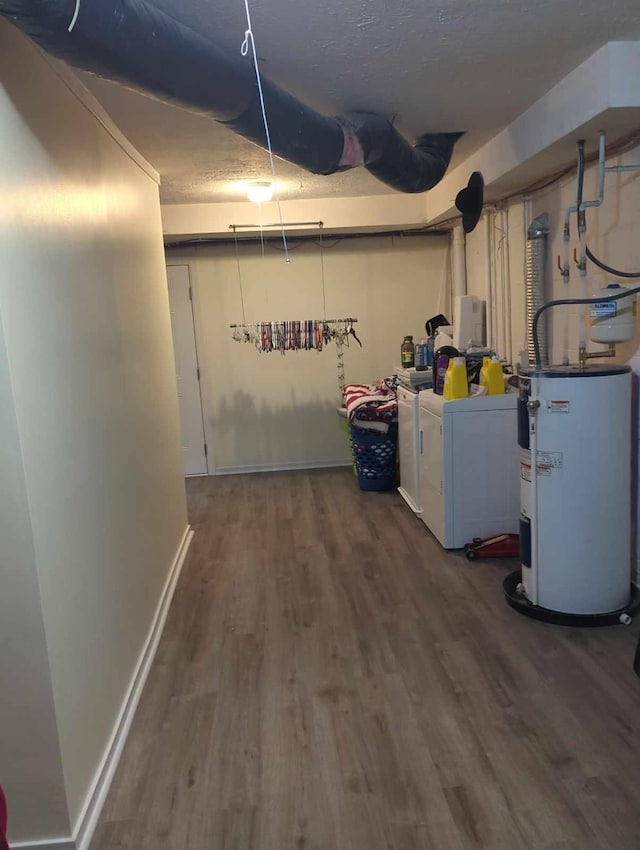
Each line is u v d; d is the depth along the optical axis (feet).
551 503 8.66
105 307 7.61
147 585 9.00
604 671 7.68
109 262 7.97
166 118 8.71
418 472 13.42
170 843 5.50
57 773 5.25
